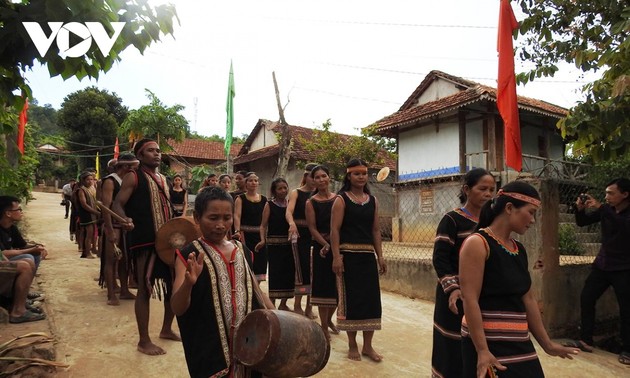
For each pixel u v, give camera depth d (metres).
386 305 6.83
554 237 5.87
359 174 4.63
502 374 2.49
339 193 4.70
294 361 2.29
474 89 15.23
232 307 2.40
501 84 6.09
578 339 5.89
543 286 5.70
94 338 4.54
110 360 4.04
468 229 3.52
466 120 15.99
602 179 9.88
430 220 16.61
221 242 2.57
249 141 25.05
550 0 6.01
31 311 5.05
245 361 2.23
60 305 5.55
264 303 2.60
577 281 6.06
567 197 6.43
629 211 5.30
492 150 15.16
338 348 4.88
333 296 5.03
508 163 6.04
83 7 2.96
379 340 5.27
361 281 4.53
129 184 4.40
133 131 27.30
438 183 16.36
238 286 2.47
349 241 4.57
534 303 2.81
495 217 2.74
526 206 2.63
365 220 4.62
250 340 2.27
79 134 38.78
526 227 2.67
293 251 5.82
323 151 19.14
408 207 17.56
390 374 4.27
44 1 3.03
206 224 2.47
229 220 2.50
